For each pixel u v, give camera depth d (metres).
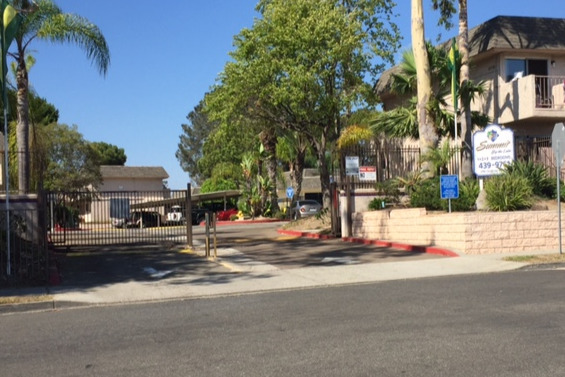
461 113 24.48
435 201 20.84
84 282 14.08
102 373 6.62
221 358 7.04
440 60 23.70
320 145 29.48
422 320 8.71
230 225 42.34
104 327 9.19
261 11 28.66
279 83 26.28
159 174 66.75
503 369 6.25
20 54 20.42
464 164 23.48
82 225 28.00
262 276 14.48
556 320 8.42
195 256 18.98
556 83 26.12
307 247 21.19
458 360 6.61
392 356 6.84
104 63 21.50
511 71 26.25
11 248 14.95
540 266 14.96
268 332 8.30
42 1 20.22
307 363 6.69
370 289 12.13
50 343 8.20
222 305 10.85
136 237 22.91
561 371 6.12
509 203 18.33
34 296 12.04
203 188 62.22
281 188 60.50
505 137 19.00
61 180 43.03
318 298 11.16
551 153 23.50
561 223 17.98
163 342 7.98
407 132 24.61
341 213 24.23
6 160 14.29
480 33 26.91
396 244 19.61
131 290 12.87
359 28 26.34
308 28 25.70
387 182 23.58
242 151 53.50
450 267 15.13
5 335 8.86
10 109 22.20
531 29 26.28
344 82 27.53
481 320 8.57
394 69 33.69
